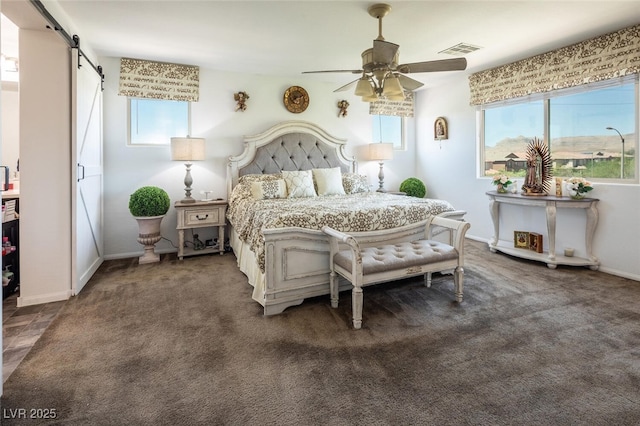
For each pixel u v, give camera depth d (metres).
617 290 2.95
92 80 3.46
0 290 1.62
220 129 4.61
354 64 4.28
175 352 2.01
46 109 2.76
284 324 2.37
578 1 2.66
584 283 3.13
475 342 2.10
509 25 3.10
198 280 3.34
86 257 3.25
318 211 2.85
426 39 3.42
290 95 4.93
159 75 4.16
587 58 3.45
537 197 3.71
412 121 6.02
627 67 3.15
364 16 2.89
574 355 1.95
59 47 2.78
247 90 4.73
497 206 4.25
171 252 4.45
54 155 2.80
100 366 1.86
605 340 2.11
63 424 1.45
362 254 2.56
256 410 1.53
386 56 2.41
